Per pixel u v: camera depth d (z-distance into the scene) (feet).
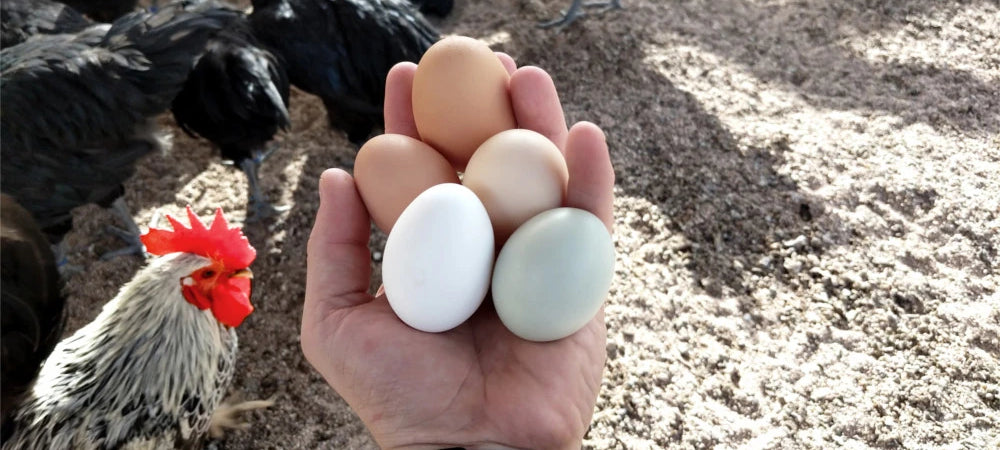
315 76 1.84
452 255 0.83
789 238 1.83
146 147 1.72
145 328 1.20
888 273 1.73
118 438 1.20
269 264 1.89
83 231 2.00
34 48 1.62
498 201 0.90
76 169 1.62
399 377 0.85
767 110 2.19
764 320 1.68
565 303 0.84
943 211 1.84
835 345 1.61
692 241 1.85
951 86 2.21
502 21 2.63
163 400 1.23
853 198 1.90
